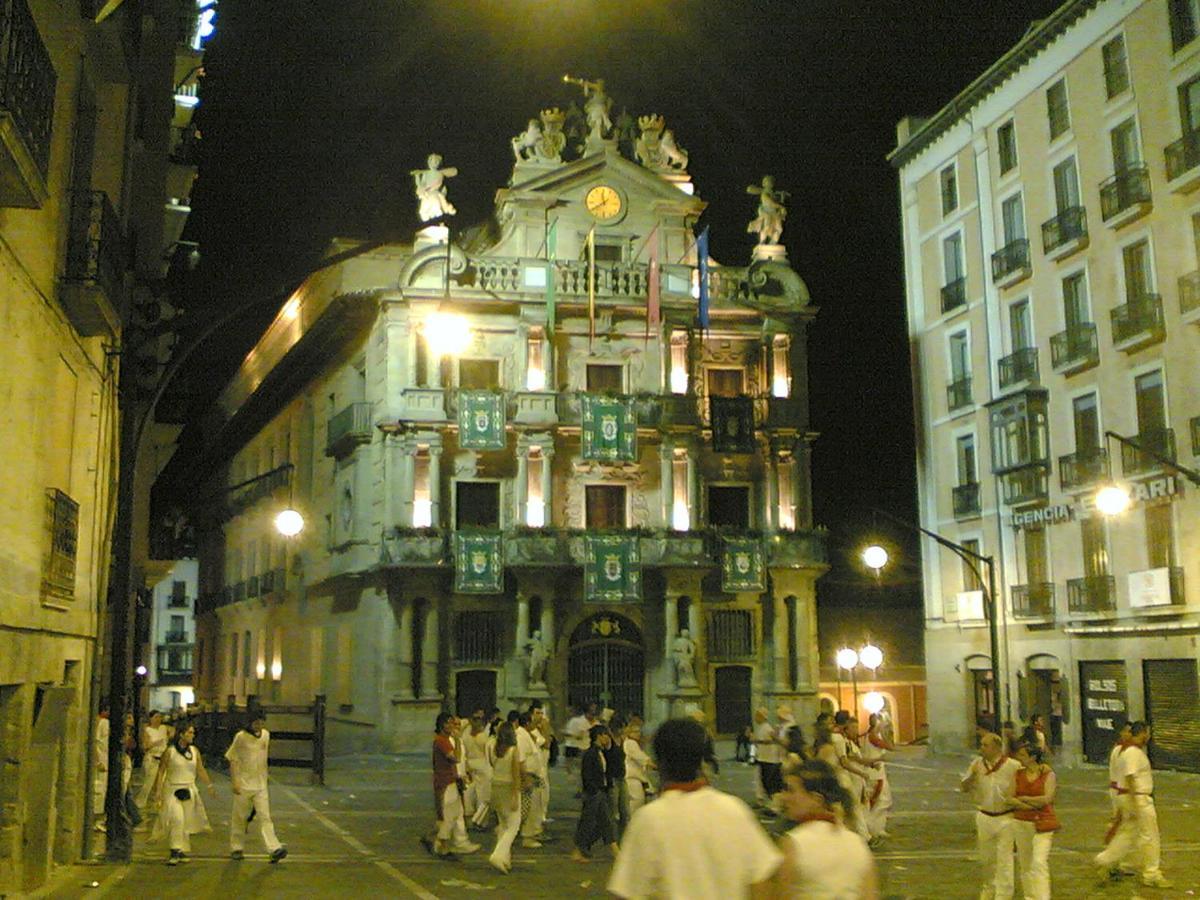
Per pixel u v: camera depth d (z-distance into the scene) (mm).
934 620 41781
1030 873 11750
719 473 43969
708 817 5203
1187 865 16281
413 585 40844
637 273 43750
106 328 14984
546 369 42750
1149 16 32969
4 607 11789
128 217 17656
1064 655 35219
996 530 38531
